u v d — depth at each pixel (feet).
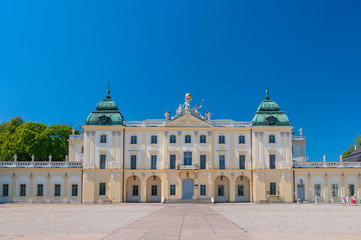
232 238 78.23
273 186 264.93
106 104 278.26
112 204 243.81
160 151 270.67
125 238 77.82
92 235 83.05
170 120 276.00
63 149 338.75
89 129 269.23
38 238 79.51
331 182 266.16
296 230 92.94
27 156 305.53
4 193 263.49
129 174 267.59
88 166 265.75
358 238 79.61
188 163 268.41
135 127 271.90
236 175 268.00
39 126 319.06
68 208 196.34
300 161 277.03
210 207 202.69
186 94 277.64
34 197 263.08
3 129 362.74
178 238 77.61
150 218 126.00
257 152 268.21
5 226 104.12
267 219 123.75
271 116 271.69
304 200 263.70
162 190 264.72
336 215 143.33
